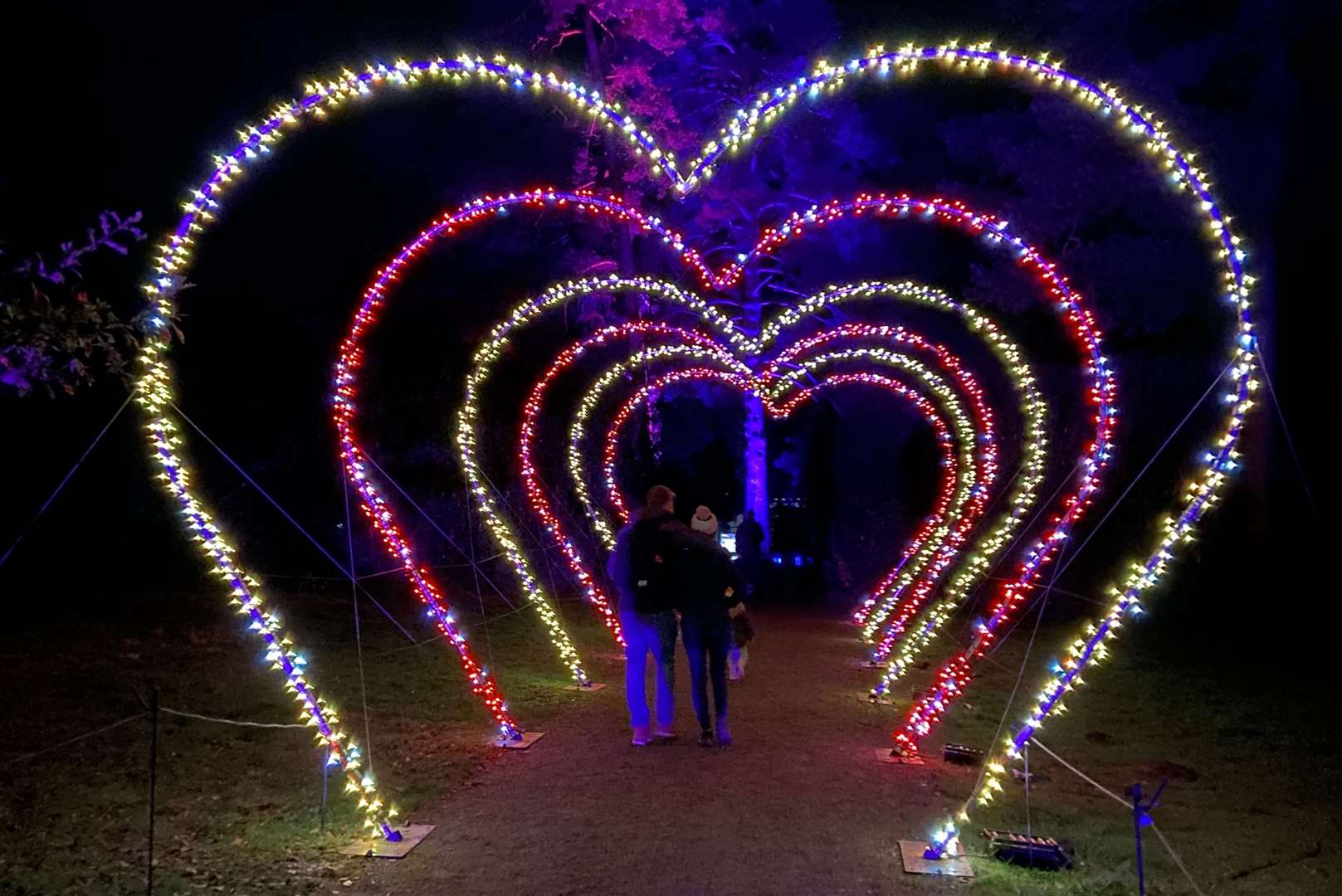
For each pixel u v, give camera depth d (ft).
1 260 16.98
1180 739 30.71
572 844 19.80
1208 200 18.13
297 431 54.60
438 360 61.77
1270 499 51.42
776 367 47.26
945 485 49.90
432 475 61.41
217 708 29.99
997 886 17.88
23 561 44.70
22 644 34.99
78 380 17.30
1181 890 17.95
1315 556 50.88
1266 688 38.34
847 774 25.26
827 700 35.45
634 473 79.82
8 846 18.71
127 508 47.44
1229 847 20.49
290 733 27.81
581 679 36.86
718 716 28.07
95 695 29.73
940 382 45.88
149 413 18.24
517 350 67.67
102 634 37.68
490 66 19.70
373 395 57.31
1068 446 58.03
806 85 19.70
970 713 33.94
